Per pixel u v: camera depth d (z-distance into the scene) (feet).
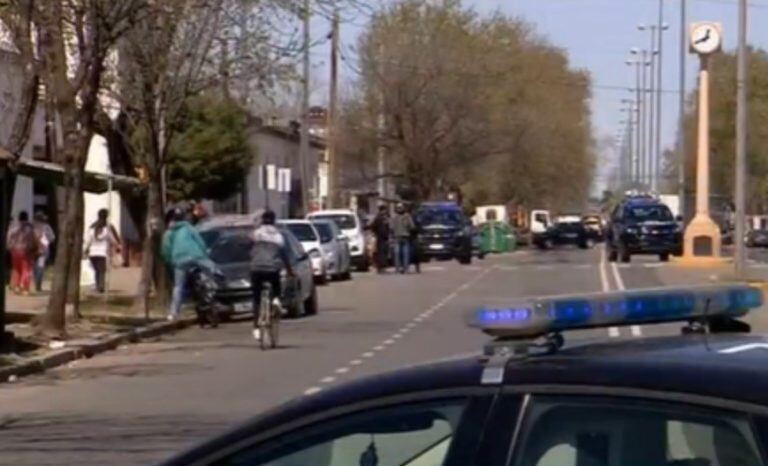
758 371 25.64
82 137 156.97
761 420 24.47
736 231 262.88
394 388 27.30
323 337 164.55
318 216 334.85
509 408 26.23
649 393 25.48
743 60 268.21
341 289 265.54
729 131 568.82
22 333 152.76
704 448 24.97
